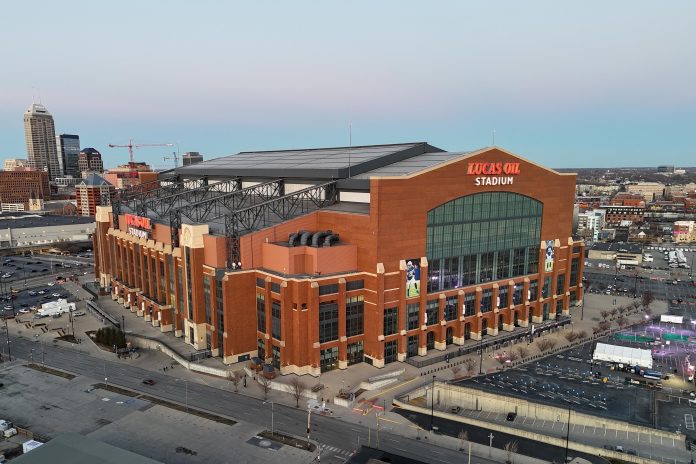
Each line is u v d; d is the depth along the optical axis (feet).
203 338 391.04
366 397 322.55
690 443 269.23
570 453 261.85
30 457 207.00
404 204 359.25
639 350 386.11
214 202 473.67
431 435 279.90
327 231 370.12
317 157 524.52
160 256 440.04
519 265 442.50
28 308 532.73
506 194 423.23
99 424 290.35
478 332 415.64
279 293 346.13
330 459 255.70
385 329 364.38
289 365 350.02
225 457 256.93
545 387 343.67
